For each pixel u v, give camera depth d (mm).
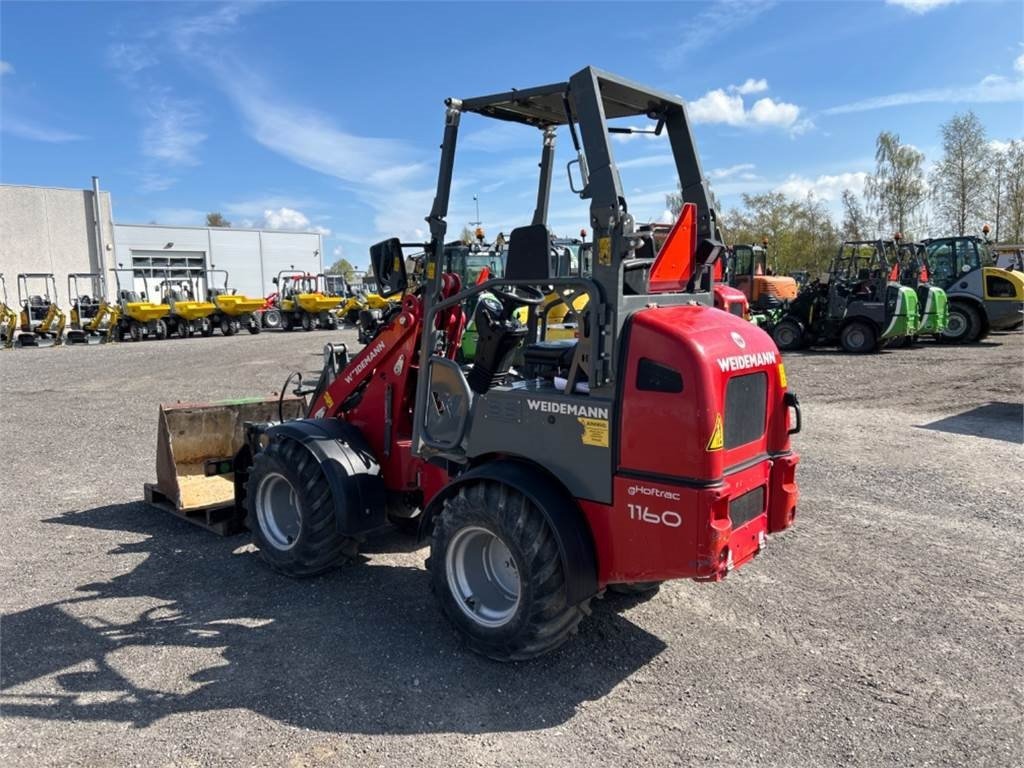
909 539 5348
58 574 4777
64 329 26359
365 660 3689
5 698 3363
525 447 3582
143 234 46281
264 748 3002
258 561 4973
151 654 3748
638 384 3213
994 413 9812
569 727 3160
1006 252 20859
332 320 31109
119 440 8938
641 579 3309
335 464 4375
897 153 43406
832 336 17250
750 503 3541
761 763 2934
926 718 3234
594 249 3318
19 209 37438
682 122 3971
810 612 4238
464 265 8047
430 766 2896
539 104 3996
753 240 51062
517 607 3479
